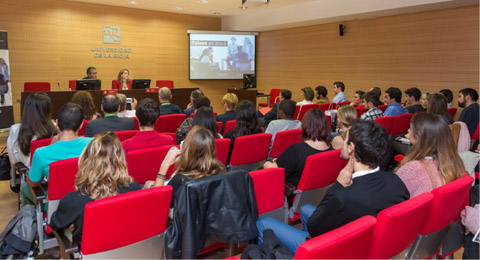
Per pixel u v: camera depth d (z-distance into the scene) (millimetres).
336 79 9094
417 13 7211
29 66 8258
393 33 7684
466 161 2684
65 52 8734
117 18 9461
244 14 10586
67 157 2336
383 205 1565
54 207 2162
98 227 1456
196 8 9664
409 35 7387
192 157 1896
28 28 8156
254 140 3068
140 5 9273
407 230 1454
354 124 1678
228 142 2979
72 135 2490
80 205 1639
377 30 8008
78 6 8805
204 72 10906
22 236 2215
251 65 11359
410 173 1983
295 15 8977
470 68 6457
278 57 10805
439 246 1841
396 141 4109
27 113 2967
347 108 3240
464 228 1975
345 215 1561
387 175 1654
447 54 6785
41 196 2215
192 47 10680
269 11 9750
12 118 7367
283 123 3787
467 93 4801
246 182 1781
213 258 1922
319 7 8328
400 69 7617
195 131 1919
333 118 5359
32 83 7613
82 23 8914
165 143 2887
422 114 2098
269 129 3787
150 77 10273
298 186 2432
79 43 8922
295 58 10227
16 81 8117
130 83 7938
